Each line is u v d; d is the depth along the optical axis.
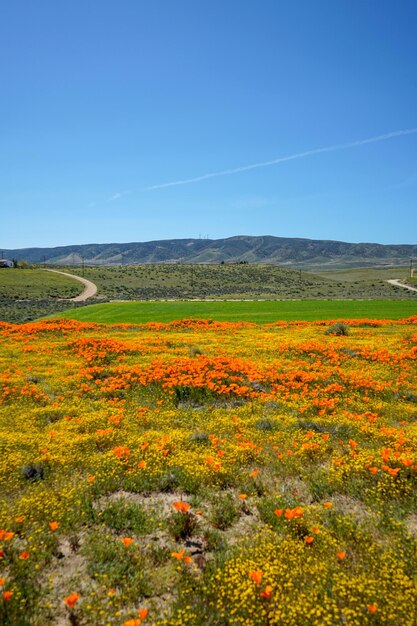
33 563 5.75
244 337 30.00
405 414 12.51
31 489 7.90
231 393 14.74
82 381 16.56
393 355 20.41
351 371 17.39
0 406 13.77
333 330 31.11
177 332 34.97
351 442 8.99
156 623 4.60
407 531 6.24
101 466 8.77
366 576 5.17
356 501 7.39
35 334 32.34
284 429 11.14
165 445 9.74
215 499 7.52
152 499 7.69
